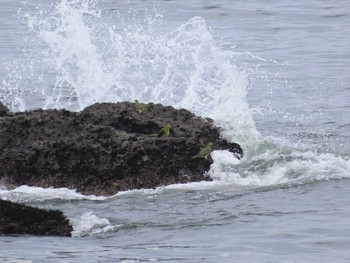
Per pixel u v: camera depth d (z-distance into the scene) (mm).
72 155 45969
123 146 46188
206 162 47500
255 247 37156
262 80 75562
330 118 63031
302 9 115750
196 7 114500
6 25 96562
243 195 44844
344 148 53406
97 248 36969
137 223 40625
